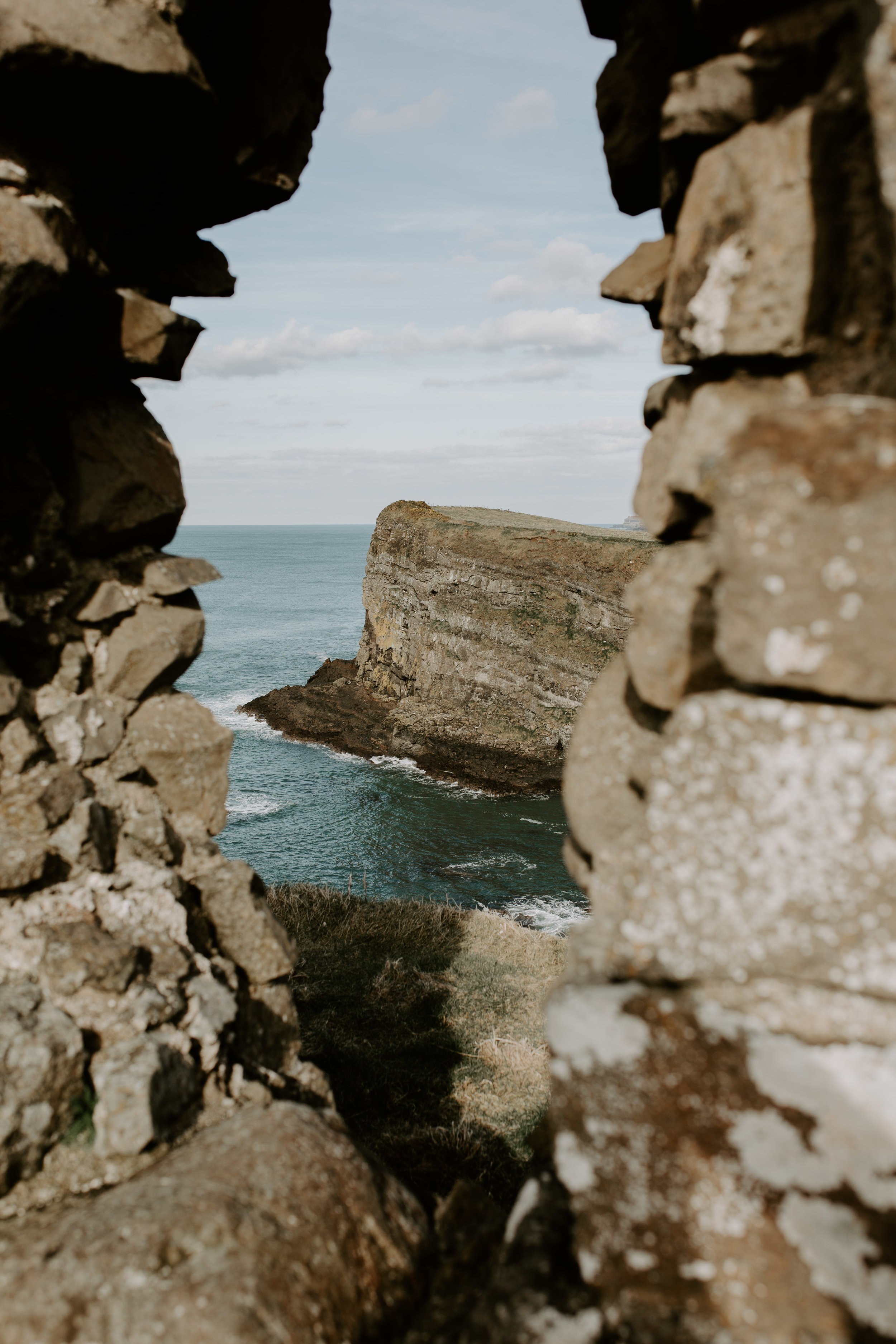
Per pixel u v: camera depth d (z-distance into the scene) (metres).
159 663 3.72
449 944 8.88
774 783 2.04
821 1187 1.98
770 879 2.05
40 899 3.14
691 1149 2.09
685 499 2.67
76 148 3.30
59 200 3.25
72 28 2.86
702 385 2.67
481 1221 3.06
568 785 2.99
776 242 2.39
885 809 1.95
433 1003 7.22
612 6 3.33
